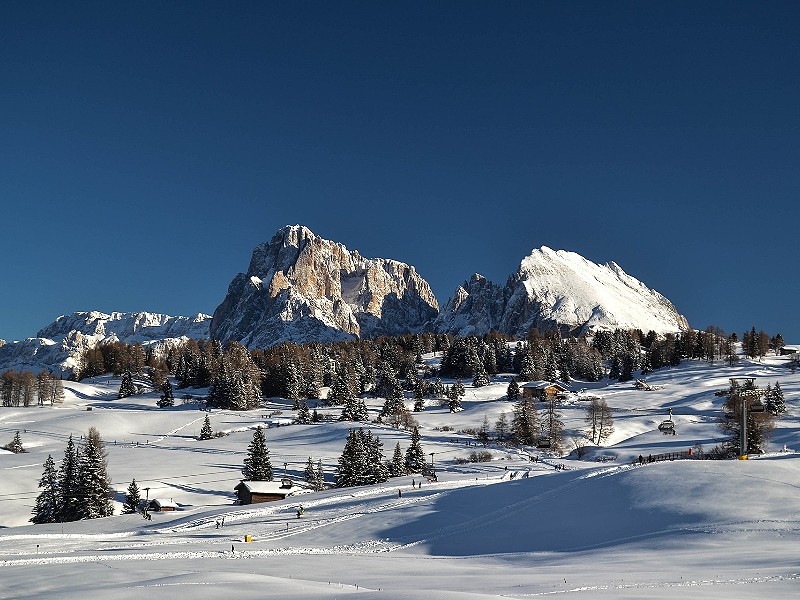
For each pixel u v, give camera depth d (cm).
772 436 12538
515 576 3744
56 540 7456
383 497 8262
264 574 4144
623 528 4981
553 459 12406
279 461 13550
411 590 3044
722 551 3959
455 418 18662
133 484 10425
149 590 3384
